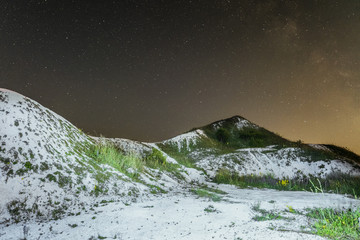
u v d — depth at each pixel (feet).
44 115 28.45
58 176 21.20
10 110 24.52
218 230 12.78
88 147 30.48
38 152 22.18
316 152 62.59
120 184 24.36
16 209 16.98
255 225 12.98
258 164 59.98
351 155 80.84
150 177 31.86
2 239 13.29
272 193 30.37
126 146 58.34
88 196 20.83
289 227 12.35
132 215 16.56
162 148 72.13
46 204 18.25
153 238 12.33
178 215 16.62
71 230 14.25
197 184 39.40
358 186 33.09
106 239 12.61
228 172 51.80
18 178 19.12
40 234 13.92
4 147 20.84
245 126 107.14
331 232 11.03
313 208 17.78
